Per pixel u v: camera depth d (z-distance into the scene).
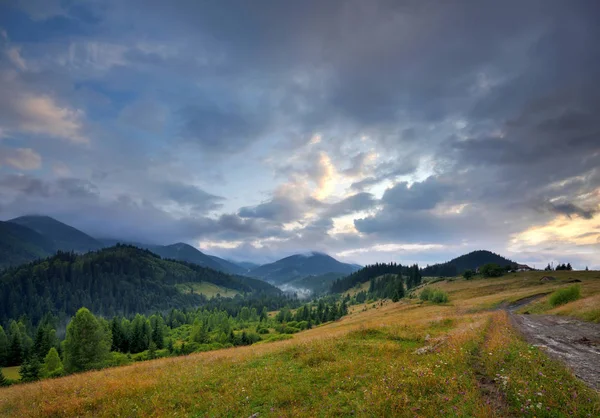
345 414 10.54
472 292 133.25
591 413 8.70
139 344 101.56
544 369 12.72
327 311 173.50
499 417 8.88
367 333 27.23
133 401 14.08
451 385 11.41
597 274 138.62
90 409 13.98
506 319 34.81
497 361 13.91
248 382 15.20
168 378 17.53
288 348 22.33
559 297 58.03
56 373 67.69
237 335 114.50
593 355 16.95
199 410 12.58
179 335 159.38
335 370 15.61
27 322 196.88
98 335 61.72
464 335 20.78
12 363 97.00
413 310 85.81
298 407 11.62
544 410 8.96
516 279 150.75
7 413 15.27
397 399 10.62
